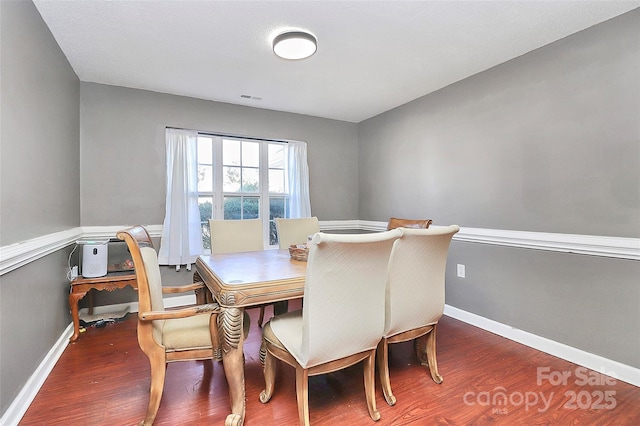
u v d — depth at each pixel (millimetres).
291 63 2590
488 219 2691
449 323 2844
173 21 1991
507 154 2539
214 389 1800
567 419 1546
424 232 1645
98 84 2986
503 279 2570
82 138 2918
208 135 3551
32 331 1765
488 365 2076
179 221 3242
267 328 1676
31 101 1803
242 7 1852
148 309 1463
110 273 2703
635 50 1856
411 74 2801
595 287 2031
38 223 1891
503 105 2566
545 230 2291
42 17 1935
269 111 3846
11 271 1526
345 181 4406
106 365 2049
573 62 2133
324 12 1903
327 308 1366
